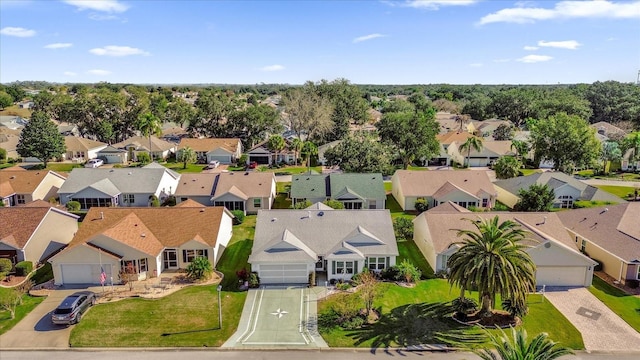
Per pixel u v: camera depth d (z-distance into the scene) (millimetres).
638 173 86188
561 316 32812
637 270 37781
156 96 157125
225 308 33875
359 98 129875
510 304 31625
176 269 40969
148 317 32375
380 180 62188
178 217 43406
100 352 28250
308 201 57531
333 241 40312
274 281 38312
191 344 29141
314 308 34031
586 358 27828
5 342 29172
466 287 30672
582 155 79812
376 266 39531
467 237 40125
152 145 99875
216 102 112312
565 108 133875
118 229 39469
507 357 21344
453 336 30062
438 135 111250
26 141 85938
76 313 31422
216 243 41250
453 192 58531
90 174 63031
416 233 47094
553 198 55188
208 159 96188
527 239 38562
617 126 130625
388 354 28188
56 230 44906
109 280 37906
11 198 60594
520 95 152500
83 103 109688
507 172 70562
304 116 109000
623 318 32656
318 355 28125
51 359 27516
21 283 37688
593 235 43219
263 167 91125
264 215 43250
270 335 30297
